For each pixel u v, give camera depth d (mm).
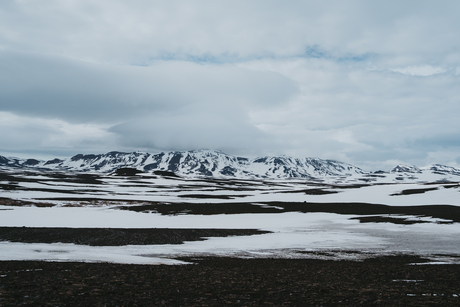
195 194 133250
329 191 133500
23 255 28875
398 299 14812
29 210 69875
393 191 119938
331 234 47219
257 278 19797
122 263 25578
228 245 38500
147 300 14258
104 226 53531
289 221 62000
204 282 18281
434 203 90188
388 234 46469
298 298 15023
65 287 16109
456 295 15570
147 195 126188
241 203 92812
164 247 36906
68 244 37844
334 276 20906
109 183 194625
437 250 34906
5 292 14664
